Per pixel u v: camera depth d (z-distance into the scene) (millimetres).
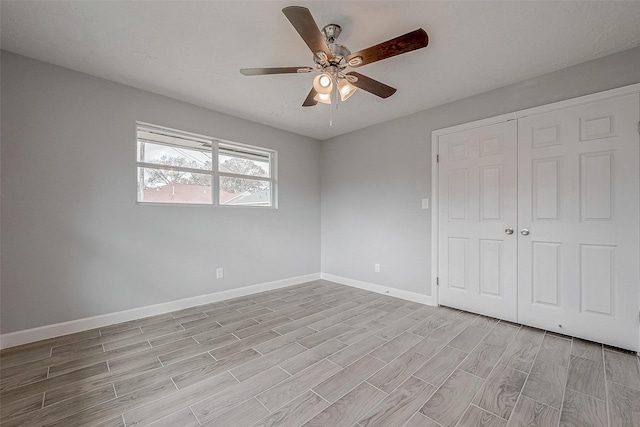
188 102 3055
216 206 3314
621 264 2092
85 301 2455
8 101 2143
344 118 3518
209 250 3244
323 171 4473
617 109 2105
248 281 3596
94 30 1893
